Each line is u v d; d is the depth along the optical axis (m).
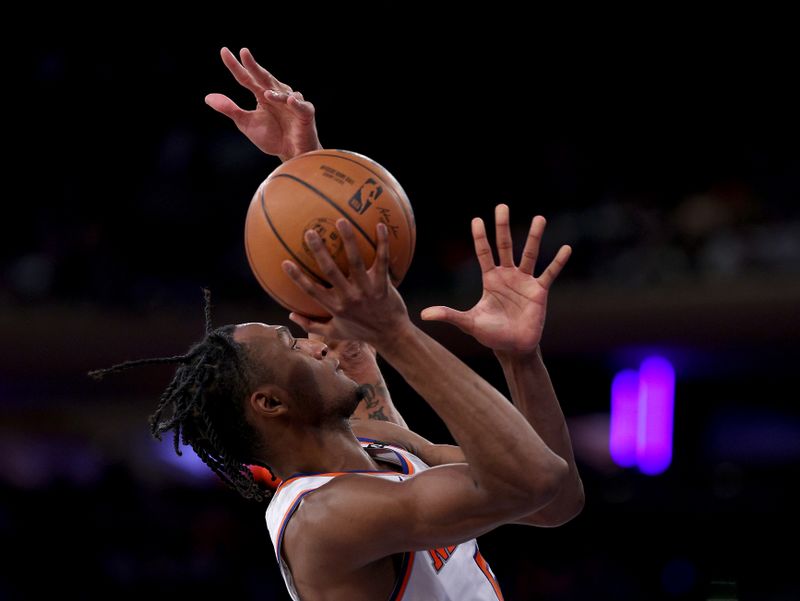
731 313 15.73
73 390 17.12
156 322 17.00
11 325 16.67
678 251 16.97
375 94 21.59
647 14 21.62
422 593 4.19
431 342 3.66
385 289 3.56
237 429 4.30
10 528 15.77
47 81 20.50
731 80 21.14
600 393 17.70
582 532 15.77
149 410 18.92
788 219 17.12
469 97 21.62
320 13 21.55
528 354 4.34
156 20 21.02
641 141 20.84
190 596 15.17
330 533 3.92
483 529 3.79
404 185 21.05
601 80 21.66
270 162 19.69
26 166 19.75
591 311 16.34
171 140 20.25
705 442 17.30
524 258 4.16
